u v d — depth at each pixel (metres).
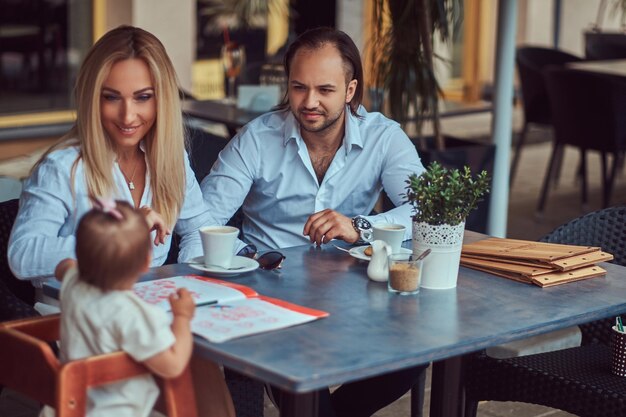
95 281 2.11
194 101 6.37
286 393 2.33
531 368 2.91
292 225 3.47
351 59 3.21
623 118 6.66
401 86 5.16
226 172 3.40
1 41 8.55
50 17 8.76
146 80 2.82
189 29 9.20
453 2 5.18
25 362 2.15
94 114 2.80
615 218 3.36
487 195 5.47
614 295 2.64
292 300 2.47
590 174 8.76
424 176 2.62
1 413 3.65
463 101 11.57
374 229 2.85
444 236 2.60
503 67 5.39
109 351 2.11
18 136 8.45
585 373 2.90
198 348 2.12
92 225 2.09
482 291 2.62
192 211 3.16
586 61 8.57
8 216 3.08
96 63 2.78
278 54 8.18
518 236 6.60
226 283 2.57
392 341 2.19
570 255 2.82
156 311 2.10
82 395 2.04
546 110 7.57
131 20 8.81
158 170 2.93
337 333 2.22
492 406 3.92
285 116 3.44
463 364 2.70
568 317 2.43
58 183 2.82
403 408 3.87
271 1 9.18
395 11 5.09
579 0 11.93
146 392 2.17
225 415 2.51
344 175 3.43
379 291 2.58
